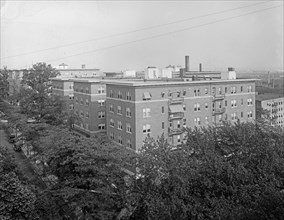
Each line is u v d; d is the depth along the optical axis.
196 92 62.09
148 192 29.11
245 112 70.88
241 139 33.78
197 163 31.27
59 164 31.16
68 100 84.31
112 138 62.38
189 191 29.22
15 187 29.77
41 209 31.09
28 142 53.28
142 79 74.75
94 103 71.44
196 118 62.56
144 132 55.81
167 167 29.81
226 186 28.52
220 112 65.56
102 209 29.28
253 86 71.75
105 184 29.70
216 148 35.53
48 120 63.34
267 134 36.69
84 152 29.47
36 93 69.62
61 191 29.22
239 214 25.45
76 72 127.12
